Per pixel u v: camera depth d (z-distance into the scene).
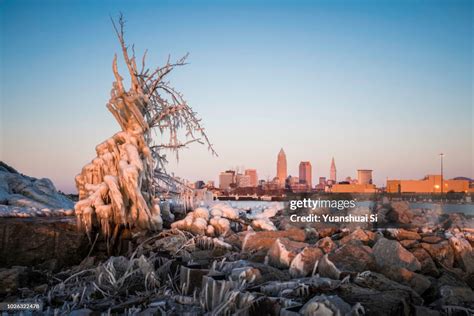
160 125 10.09
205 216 9.80
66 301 6.26
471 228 10.09
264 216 11.41
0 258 7.86
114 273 6.99
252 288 5.71
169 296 6.22
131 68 9.58
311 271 6.45
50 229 8.20
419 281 6.30
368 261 6.53
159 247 8.25
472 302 6.02
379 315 4.76
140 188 8.95
